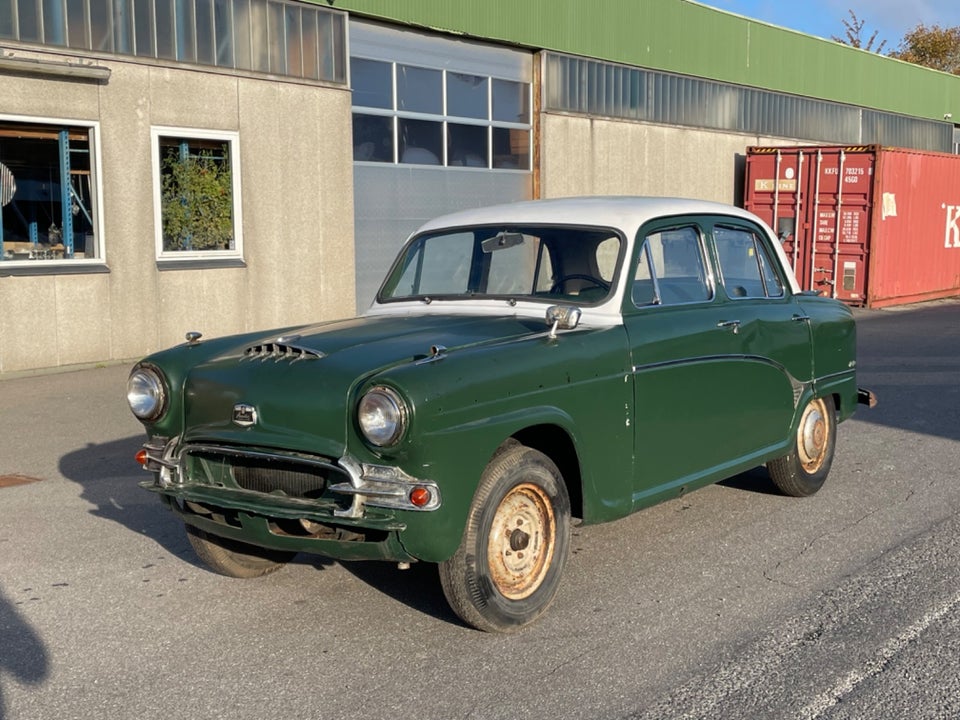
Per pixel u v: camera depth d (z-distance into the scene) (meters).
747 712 3.69
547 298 5.22
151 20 12.69
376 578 5.19
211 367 4.55
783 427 6.14
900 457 7.78
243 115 13.82
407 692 3.89
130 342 12.83
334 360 4.30
